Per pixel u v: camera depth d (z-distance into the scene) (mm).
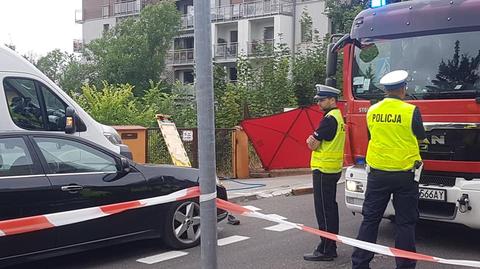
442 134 5988
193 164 12164
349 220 7910
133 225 5891
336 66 7094
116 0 50969
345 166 6934
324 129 5613
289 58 18641
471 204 5766
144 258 6031
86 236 5512
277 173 13281
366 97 6691
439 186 5996
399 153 4945
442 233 7070
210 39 2459
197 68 2469
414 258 4750
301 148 13555
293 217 8352
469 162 5836
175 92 19047
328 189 5730
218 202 5891
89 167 5695
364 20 6844
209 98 2480
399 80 5027
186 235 6414
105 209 5590
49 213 5258
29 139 5406
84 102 14898
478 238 6809
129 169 5941
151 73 37719
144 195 5961
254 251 6305
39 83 7949
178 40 45750
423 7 6363
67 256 6145
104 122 13984
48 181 5312
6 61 7703
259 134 12984
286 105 16781
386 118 5000
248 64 17578
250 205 9414
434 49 6199
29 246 5133
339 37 7379
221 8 42688
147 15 38219
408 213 4988
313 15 38031
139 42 37156
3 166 5137
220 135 12773
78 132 8102
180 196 6227
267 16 39812
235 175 12633
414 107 4945
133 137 11305
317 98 5809
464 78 5945
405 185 4953
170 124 11516
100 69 37250
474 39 5957
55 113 8070
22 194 5113
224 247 6480
